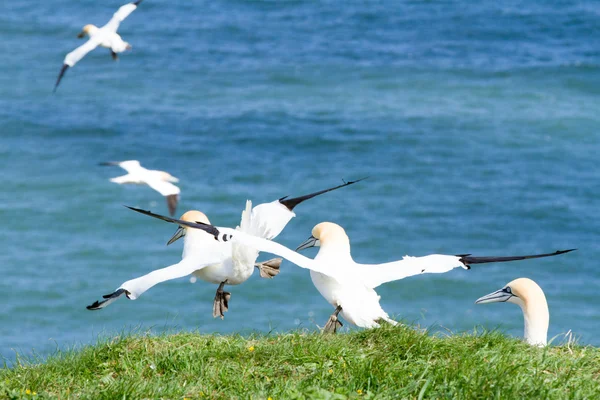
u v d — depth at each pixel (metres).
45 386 9.02
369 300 10.60
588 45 59.22
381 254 30.58
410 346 9.32
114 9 66.69
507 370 8.62
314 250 30.25
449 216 33.66
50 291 27.09
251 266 11.23
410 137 42.47
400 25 64.44
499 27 63.09
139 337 10.00
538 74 53.78
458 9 67.19
